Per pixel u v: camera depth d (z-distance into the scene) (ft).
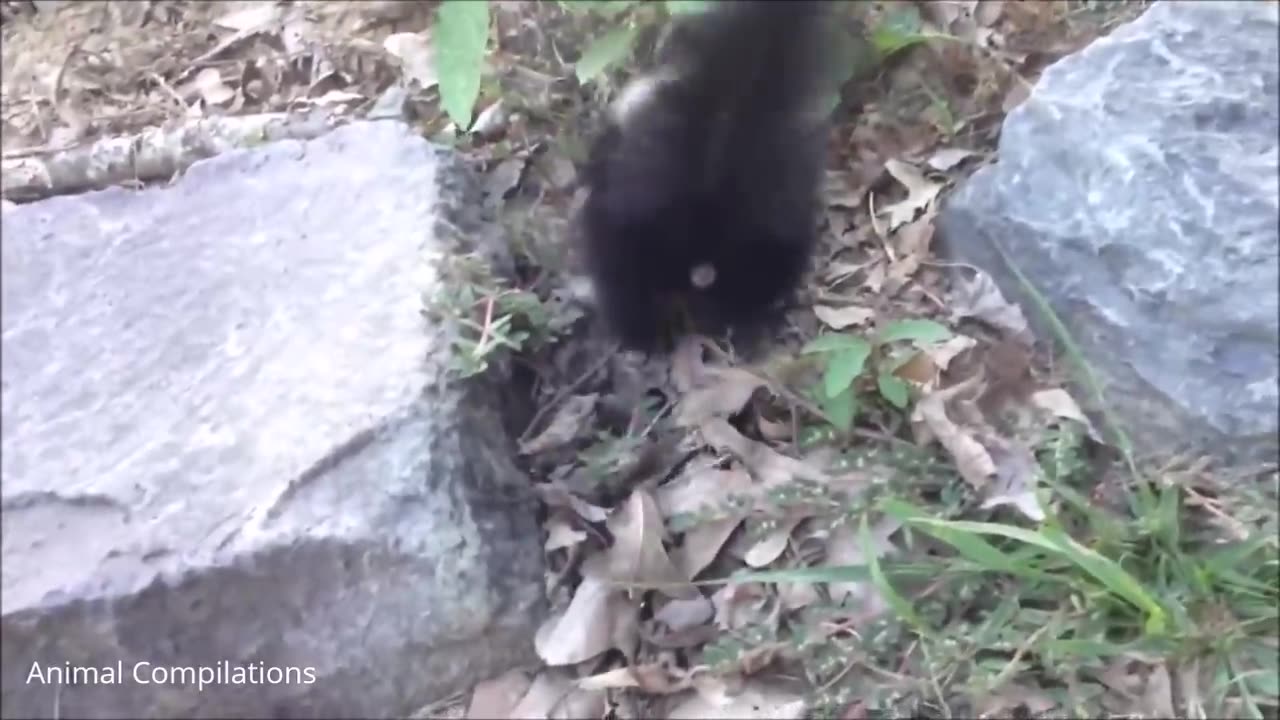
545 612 3.18
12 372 3.22
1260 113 3.31
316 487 3.08
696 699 3.11
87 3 4.08
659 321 3.45
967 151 3.68
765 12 3.10
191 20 4.03
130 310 3.29
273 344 3.23
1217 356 3.23
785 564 3.22
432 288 3.27
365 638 3.11
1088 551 3.01
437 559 3.06
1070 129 3.41
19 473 3.10
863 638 3.09
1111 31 3.75
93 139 3.82
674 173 3.22
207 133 3.70
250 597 3.06
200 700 3.13
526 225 3.62
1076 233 3.36
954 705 3.05
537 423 3.41
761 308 3.40
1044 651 3.04
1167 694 3.02
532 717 3.11
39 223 3.42
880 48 3.78
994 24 3.85
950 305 3.50
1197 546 3.17
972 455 3.23
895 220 3.61
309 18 4.00
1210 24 3.42
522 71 3.80
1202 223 3.25
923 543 3.21
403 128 3.53
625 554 3.20
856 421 3.37
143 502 3.07
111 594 2.99
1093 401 3.35
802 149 3.27
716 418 3.38
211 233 3.38
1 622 2.98
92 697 3.09
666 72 3.29
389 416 3.12
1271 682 2.99
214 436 3.13
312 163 3.48
